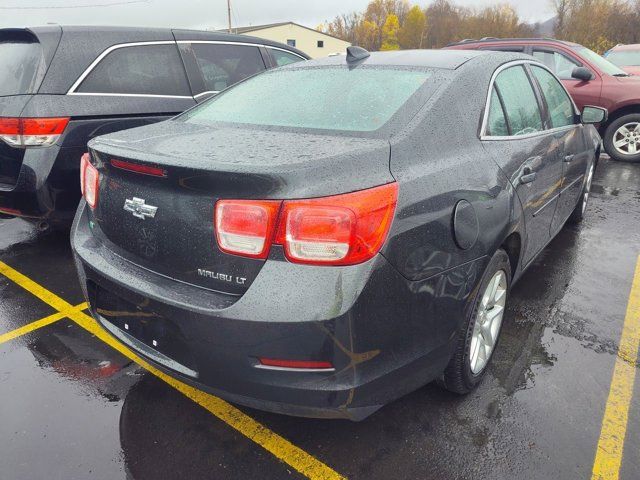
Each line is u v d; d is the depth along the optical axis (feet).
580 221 15.99
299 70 9.31
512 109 9.04
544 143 9.83
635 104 23.57
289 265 5.32
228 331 5.47
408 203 5.86
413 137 6.55
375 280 5.48
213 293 5.80
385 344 5.76
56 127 11.78
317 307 5.23
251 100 8.70
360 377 5.61
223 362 5.67
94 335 9.74
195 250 5.84
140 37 14.08
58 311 10.66
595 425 7.28
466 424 7.30
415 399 7.84
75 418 7.47
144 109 13.71
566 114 12.17
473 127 7.62
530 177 8.63
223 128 7.70
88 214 7.99
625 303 10.90
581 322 10.12
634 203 18.22
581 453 6.77
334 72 8.70
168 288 6.06
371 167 5.79
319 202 5.28
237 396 5.87
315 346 5.32
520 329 9.84
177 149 6.34
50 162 11.73
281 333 5.30
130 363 8.86
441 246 6.26
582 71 23.48
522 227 8.55
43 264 13.05
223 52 16.44
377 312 5.56
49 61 12.14
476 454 6.79
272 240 5.34
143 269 6.52
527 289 11.54
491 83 8.47
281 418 7.52
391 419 7.41
